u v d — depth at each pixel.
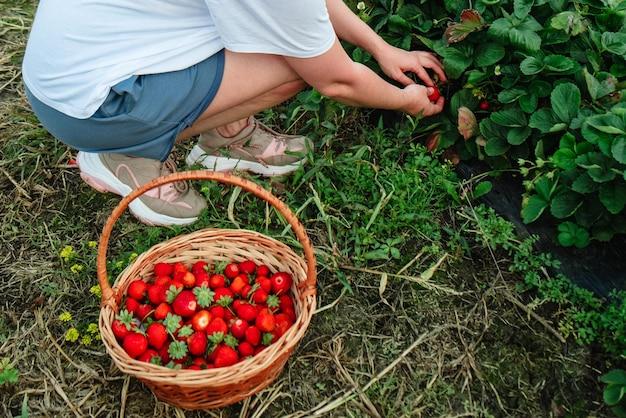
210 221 1.41
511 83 1.38
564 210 1.29
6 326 1.29
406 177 1.44
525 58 1.34
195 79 1.16
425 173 1.47
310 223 1.43
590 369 1.24
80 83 1.11
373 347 1.27
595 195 1.29
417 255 1.38
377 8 1.54
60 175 1.53
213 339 1.13
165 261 1.25
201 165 1.46
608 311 1.25
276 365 1.10
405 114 1.53
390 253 1.39
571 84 1.29
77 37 1.09
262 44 1.08
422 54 1.41
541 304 1.31
